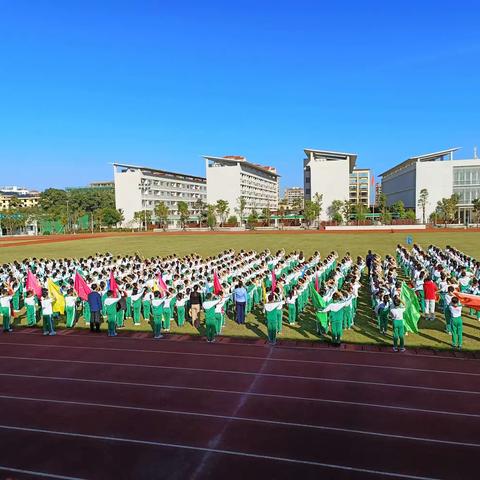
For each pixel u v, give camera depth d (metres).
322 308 17.59
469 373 13.32
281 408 11.26
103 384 12.95
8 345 16.94
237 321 19.69
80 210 131.00
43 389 12.66
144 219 122.69
